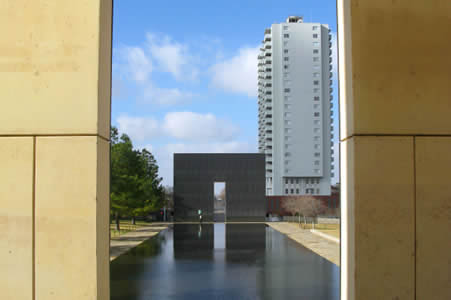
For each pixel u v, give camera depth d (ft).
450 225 19.19
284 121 331.98
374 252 19.11
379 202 19.21
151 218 180.45
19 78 19.07
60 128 18.93
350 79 19.71
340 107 21.44
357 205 19.21
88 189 18.78
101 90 19.52
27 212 18.84
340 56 21.35
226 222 169.17
